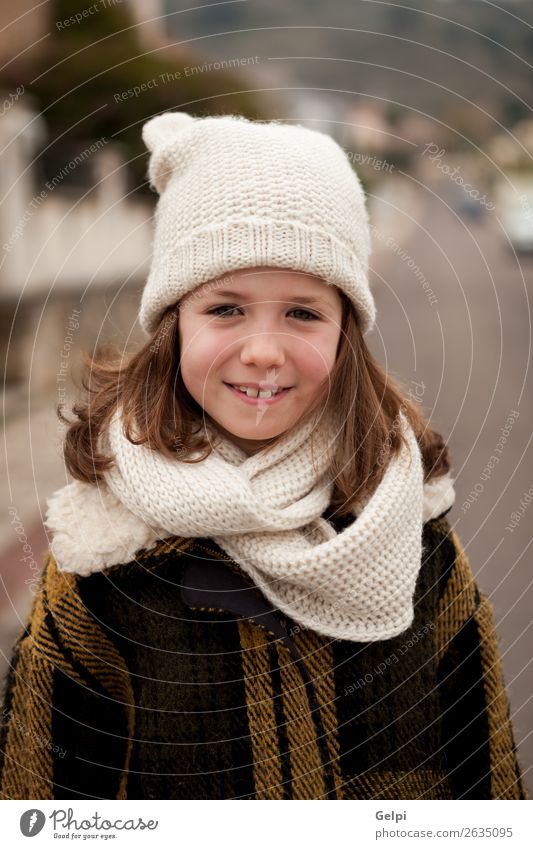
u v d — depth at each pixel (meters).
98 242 8.47
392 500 1.08
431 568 1.19
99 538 1.07
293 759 1.06
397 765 1.10
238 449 1.14
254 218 1.05
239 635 1.07
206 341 1.06
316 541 1.12
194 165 1.12
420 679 1.13
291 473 1.11
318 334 1.08
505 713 1.22
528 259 11.57
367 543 1.04
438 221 14.77
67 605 1.09
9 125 7.59
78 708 1.10
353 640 1.06
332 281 1.08
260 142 1.09
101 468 1.11
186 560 1.08
